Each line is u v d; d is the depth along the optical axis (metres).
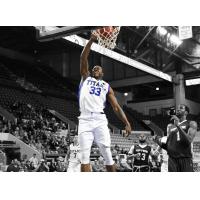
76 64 25.72
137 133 22.94
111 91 3.47
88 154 3.27
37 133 15.09
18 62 24.91
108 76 25.56
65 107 22.22
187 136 4.23
